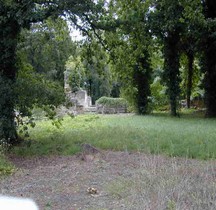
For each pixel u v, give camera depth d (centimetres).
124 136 1134
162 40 2066
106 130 1303
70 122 1756
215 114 2023
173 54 2109
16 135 1081
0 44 1044
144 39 1309
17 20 978
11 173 744
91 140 1086
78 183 667
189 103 2681
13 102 1012
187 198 525
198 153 866
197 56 2256
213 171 683
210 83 2041
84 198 577
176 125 1498
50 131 1367
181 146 938
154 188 563
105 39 1283
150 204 502
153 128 1360
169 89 2125
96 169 769
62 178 707
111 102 2883
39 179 703
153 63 2445
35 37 1423
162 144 965
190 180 609
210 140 1016
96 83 4191
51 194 604
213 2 1952
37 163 848
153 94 2666
